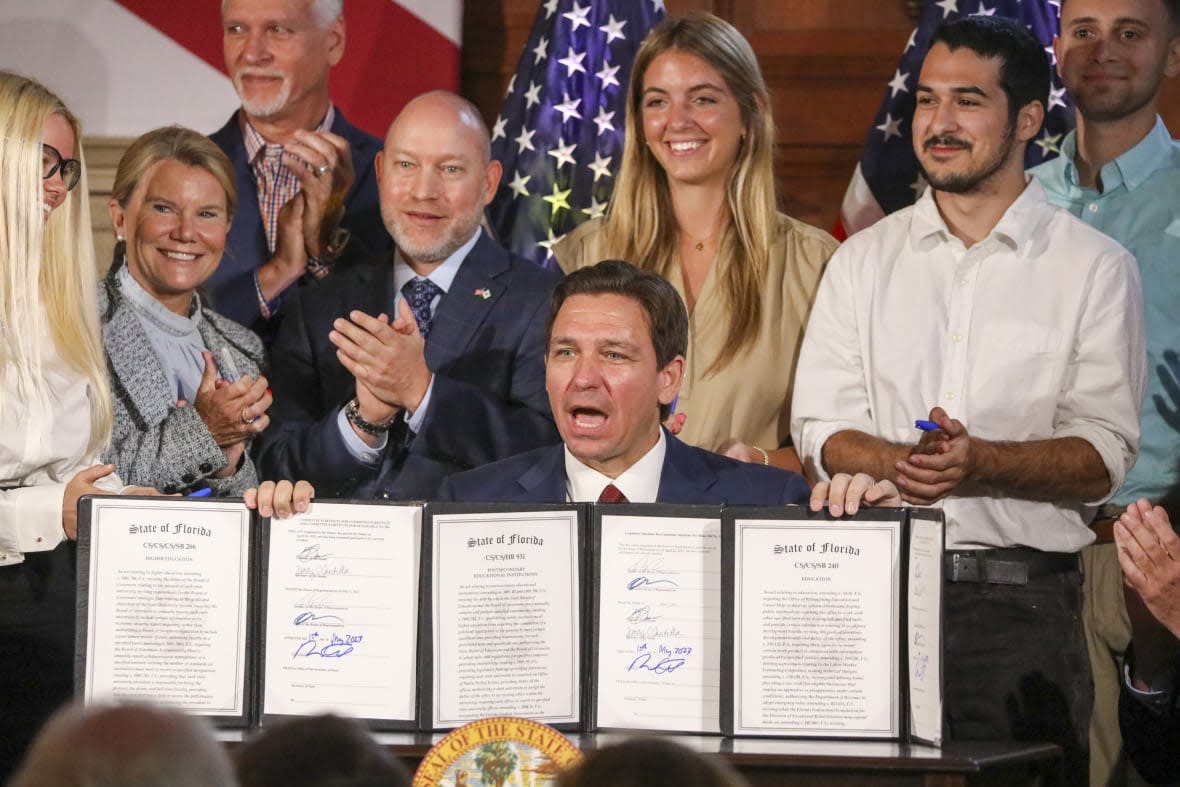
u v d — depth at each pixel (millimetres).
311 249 9398
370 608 5523
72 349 7332
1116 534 6176
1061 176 9289
